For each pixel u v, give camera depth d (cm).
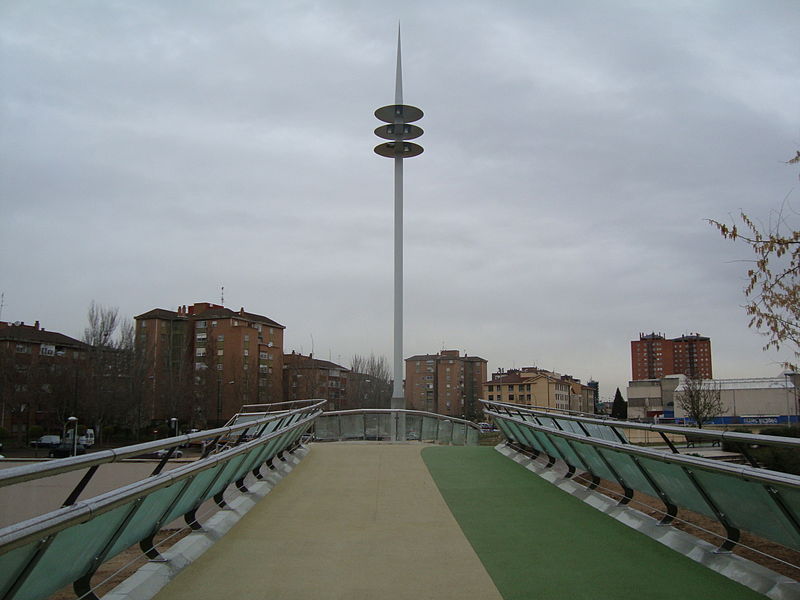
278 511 859
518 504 898
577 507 872
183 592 538
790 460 1080
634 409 7281
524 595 527
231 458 692
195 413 5875
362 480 1091
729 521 570
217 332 6969
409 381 10712
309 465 1250
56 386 5003
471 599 521
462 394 10388
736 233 874
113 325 5169
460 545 687
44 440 4791
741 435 497
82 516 354
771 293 865
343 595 533
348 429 1988
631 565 600
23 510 1524
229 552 661
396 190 2034
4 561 313
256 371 6600
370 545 690
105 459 386
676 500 658
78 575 430
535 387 8938
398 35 2070
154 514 529
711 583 542
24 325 6412
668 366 10919
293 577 580
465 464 1257
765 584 514
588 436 859
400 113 1962
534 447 1212
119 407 4981
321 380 8319
